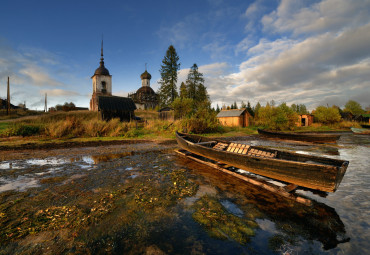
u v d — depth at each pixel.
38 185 4.65
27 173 5.64
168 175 5.61
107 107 24.58
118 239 2.63
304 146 12.32
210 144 8.12
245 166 5.43
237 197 4.10
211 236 2.72
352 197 4.16
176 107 23.45
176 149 9.72
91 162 7.12
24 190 4.32
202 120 18.53
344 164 3.91
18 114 36.16
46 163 6.89
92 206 3.58
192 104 24.27
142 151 9.50
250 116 32.81
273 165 4.58
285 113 23.31
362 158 8.37
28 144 10.69
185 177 5.44
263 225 3.04
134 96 60.38
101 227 2.90
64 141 11.93
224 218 3.22
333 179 3.58
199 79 41.69
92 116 31.53
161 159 7.77
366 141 15.13
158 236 2.71
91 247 2.46
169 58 39.81
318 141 13.80
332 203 3.86
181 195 4.15
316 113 35.00
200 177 5.47
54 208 3.49
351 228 2.98
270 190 4.41
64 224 2.96
